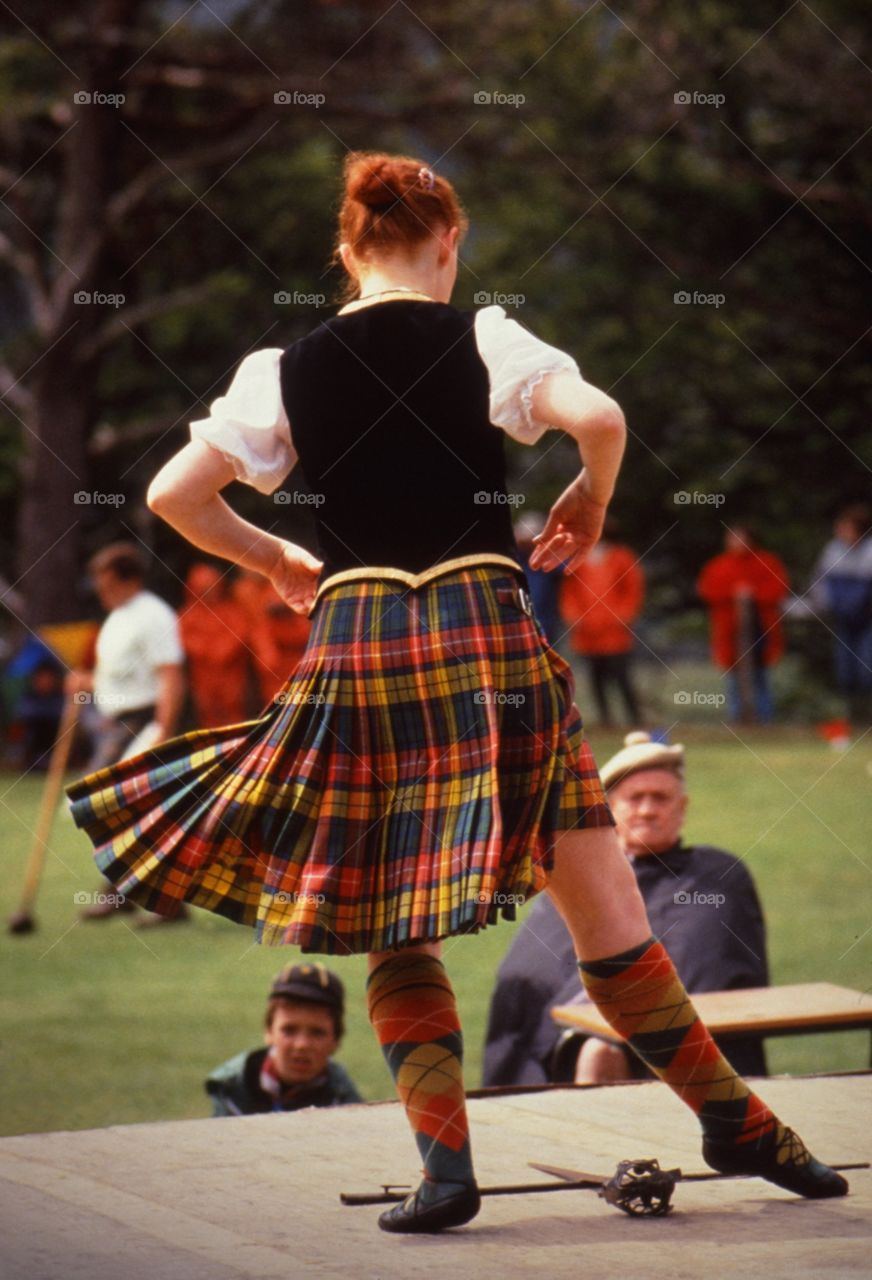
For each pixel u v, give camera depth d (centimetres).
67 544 5225
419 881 704
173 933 2547
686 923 1302
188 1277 678
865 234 6138
